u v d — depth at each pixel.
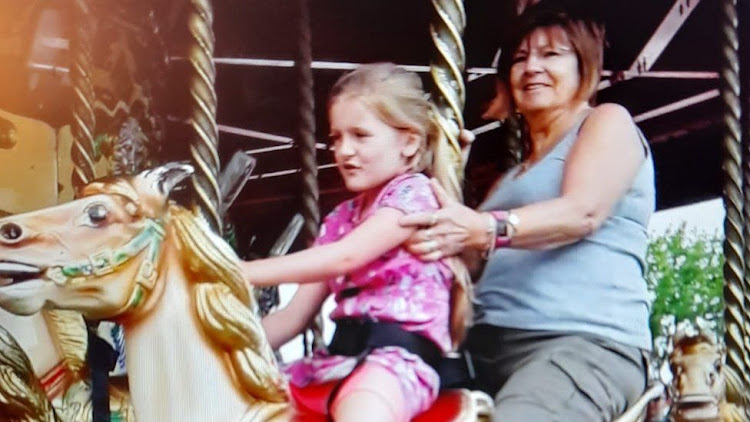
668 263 3.18
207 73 2.24
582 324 2.51
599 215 2.46
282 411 2.15
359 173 2.24
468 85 3.06
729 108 3.03
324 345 2.39
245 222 3.08
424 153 2.27
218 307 2.14
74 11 3.00
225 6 3.14
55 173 3.11
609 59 3.22
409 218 2.17
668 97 3.30
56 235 2.12
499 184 2.65
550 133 2.63
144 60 3.10
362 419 2.00
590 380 2.45
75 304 2.13
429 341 2.18
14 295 2.10
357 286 2.22
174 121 3.09
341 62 3.22
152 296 2.16
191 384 2.15
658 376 3.04
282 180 3.14
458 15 2.31
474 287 2.45
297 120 3.07
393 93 2.23
